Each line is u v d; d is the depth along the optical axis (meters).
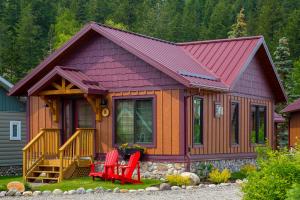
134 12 84.12
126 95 20.39
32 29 69.81
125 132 20.45
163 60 20.11
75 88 20.34
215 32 74.56
